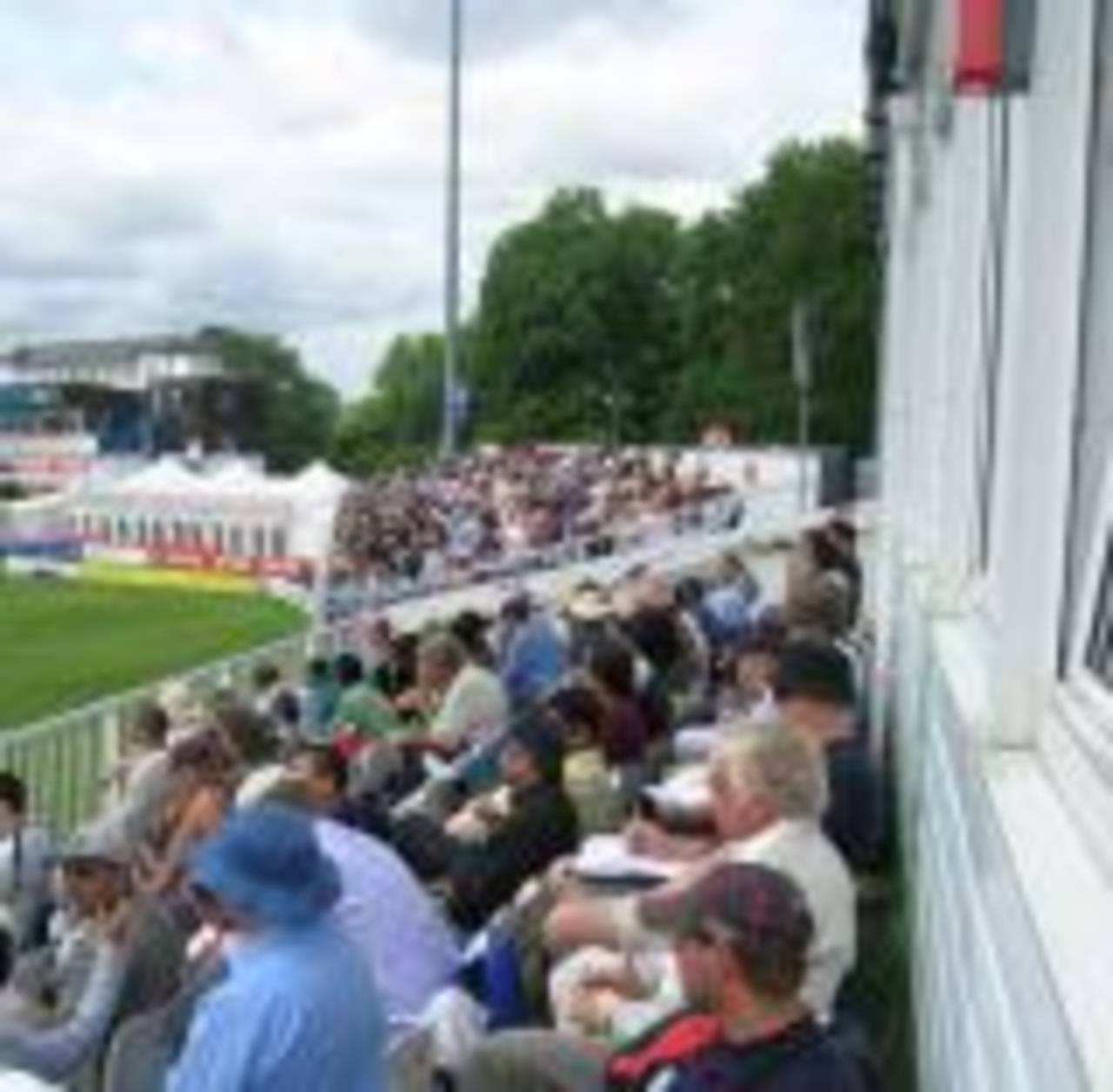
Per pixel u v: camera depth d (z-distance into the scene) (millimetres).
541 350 118125
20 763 13617
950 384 7746
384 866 7141
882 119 16984
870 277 91625
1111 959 2570
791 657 7270
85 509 58625
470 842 8961
